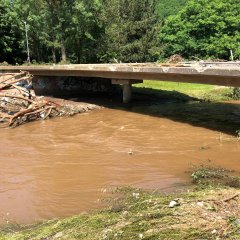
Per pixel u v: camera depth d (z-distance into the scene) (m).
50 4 49.31
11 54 56.72
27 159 15.20
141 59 51.12
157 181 11.69
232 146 15.52
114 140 17.69
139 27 50.09
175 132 18.66
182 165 13.32
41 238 6.63
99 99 29.58
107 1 52.31
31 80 31.53
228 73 16.42
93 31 51.06
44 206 10.39
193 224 6.10
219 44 47.81
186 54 51.53
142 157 14.65
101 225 6.62
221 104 25.94
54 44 50.47
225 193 7.66
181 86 32.38
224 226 5.97
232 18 47.75
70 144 17.27
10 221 9.41
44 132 19.88
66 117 23.52
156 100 28.22
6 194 11.56
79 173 13.13
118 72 25.11
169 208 6.90
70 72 29.50
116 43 51.03
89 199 10.55
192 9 49.69
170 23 52.38
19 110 24.28
